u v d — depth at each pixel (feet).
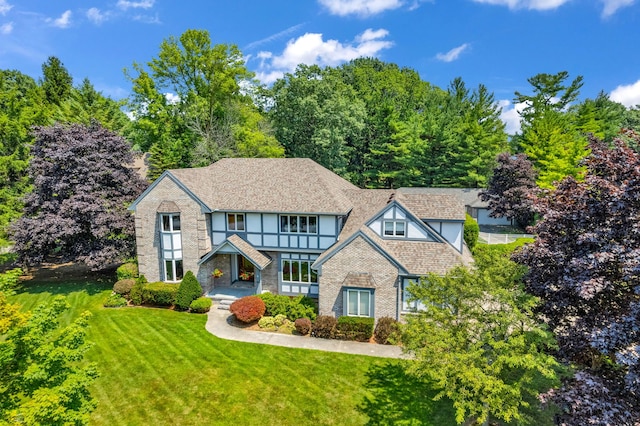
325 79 171.73
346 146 189.78
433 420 45.14
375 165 193.88
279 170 94.12
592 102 210.18
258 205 85.15
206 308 79.20
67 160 92.53
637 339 30.04
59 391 30.25
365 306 69.10
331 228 81.87
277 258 87.56
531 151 181.16
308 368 57.21
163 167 132.46
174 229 87.61
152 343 65.51
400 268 67.31
